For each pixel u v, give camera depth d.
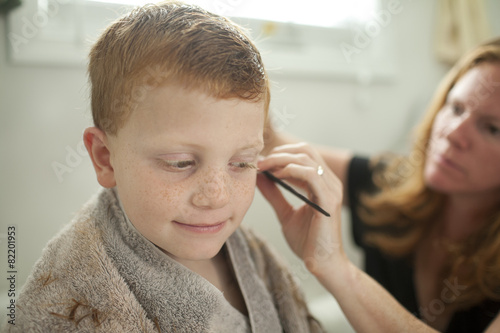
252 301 0.44
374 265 0.91
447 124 0.74
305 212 0.52
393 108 1.15
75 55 0.65
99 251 0.35
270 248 0.54
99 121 0.36
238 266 0.45
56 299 0.33
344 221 1.08
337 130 1.06
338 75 1.04
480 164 0.68
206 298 0.37
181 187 0.32
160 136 0.31
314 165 0.49
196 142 0.31
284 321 0.49
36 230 0.60
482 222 0.75
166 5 0.35
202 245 0.35
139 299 0.36
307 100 1.00
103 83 0.34
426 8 1.15
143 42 0.31
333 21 1.04
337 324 0.84
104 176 0.36
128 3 0.52
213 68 0.30
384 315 0.49
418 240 0.85
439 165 0.73
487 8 1.16
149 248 0.37
